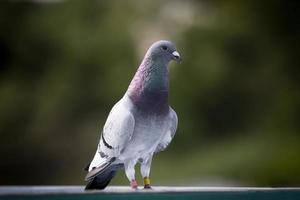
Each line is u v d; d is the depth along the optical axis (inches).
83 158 676.7
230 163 614.2
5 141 695.1
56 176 687.7
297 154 619.8
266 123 682.8
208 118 680.4
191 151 655.8
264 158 618.5
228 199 208.1
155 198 199.5
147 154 232.8
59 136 684.7
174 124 238.2
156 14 698.2
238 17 709.3
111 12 696.4
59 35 703.7
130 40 685.3
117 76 670.5
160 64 228.8
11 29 733.3
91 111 681.0
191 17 704.4
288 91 690.8
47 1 727.7
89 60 685.9
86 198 189.9
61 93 688.4
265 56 703.1
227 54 697.0
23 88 710.5
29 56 722.8
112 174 235.3
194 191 204.1
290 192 216.2
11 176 698.8
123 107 227.6
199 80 673.6
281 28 716.7
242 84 687.7
